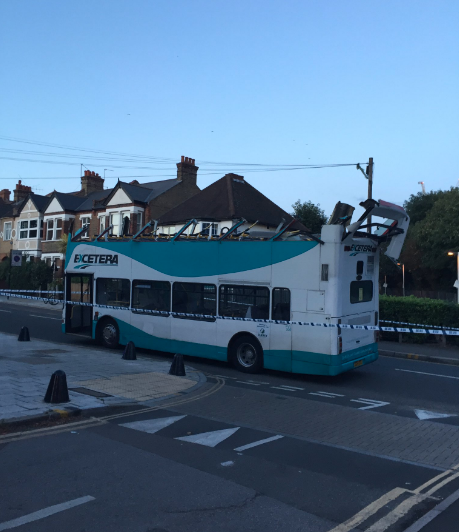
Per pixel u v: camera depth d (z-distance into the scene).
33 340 15.64
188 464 5.62
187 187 36.56
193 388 9.57
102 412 7.64
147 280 13.24
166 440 6.47
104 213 35.81
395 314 17.00
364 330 11.12
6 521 4.16
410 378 11.36
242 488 4.97
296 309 10.45
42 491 4.79
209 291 11.98
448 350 15.20
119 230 34.59
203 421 7.45
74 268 15.16
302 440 6.65
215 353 11.80
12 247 44.66
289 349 10.54
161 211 34.81
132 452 5.97
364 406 8.70
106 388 9.07
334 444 6.51
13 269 39.34
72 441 6.32
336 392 9.81
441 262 39.69
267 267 10.94
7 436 6.41
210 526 4.17
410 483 5.21
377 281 11.68
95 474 5.25
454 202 39.41
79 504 4.52
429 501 4.76
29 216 42.94
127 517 4.29
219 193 31.61
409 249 45.59
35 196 43.28
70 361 11.66
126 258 13.80
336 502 4.70
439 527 4.24
